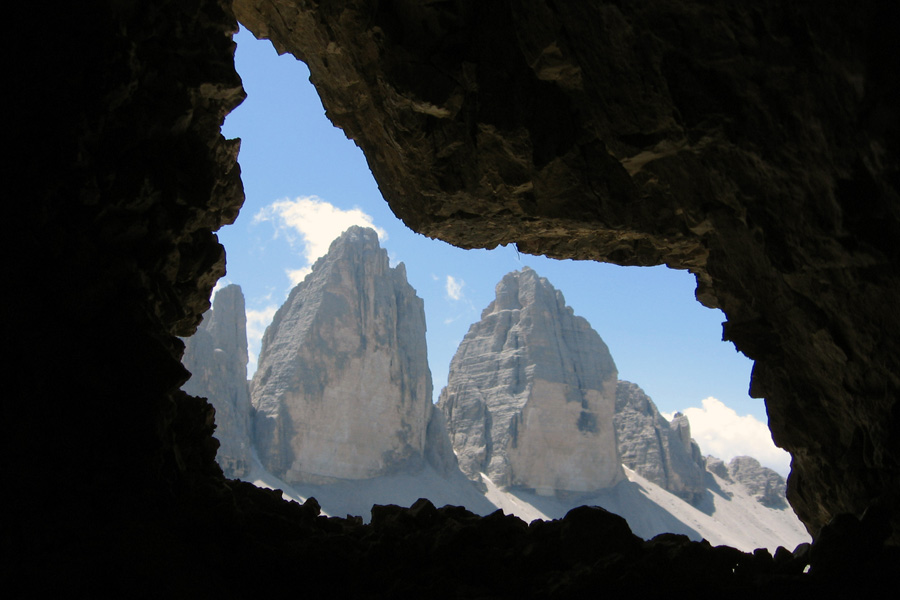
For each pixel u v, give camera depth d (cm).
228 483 1190
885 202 927
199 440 1173
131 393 928
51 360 878
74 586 746
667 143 1216
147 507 870
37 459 830
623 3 1070
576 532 1020
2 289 857
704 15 1008
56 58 932
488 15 1327
